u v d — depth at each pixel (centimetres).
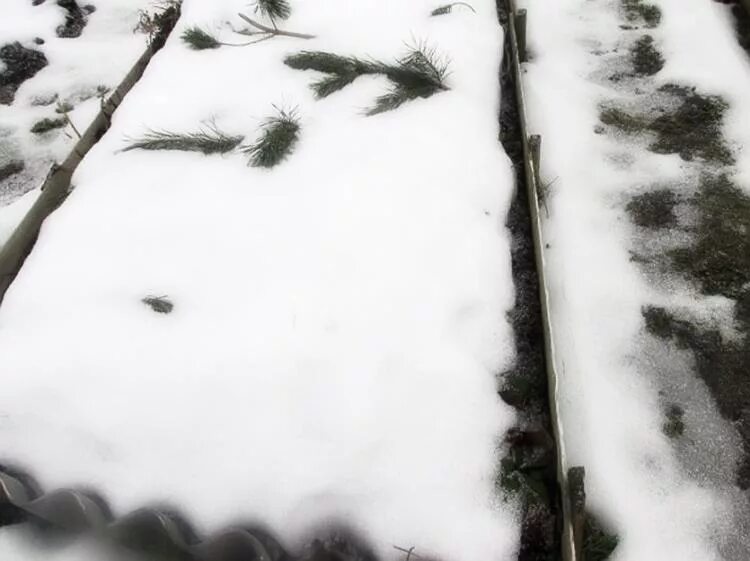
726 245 273
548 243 281
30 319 226
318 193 253
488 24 333
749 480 219
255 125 289
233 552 185
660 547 207
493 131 282
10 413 207
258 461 191
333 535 187
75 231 253
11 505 212
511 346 224
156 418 199
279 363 204
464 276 229
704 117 321
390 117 281
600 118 330
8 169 361
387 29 330
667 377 243
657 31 367
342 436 191
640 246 279
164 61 331
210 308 221
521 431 209
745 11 369
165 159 277
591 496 216
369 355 206
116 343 213
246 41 339
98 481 199
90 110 385
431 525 183
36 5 435
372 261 229
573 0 394
